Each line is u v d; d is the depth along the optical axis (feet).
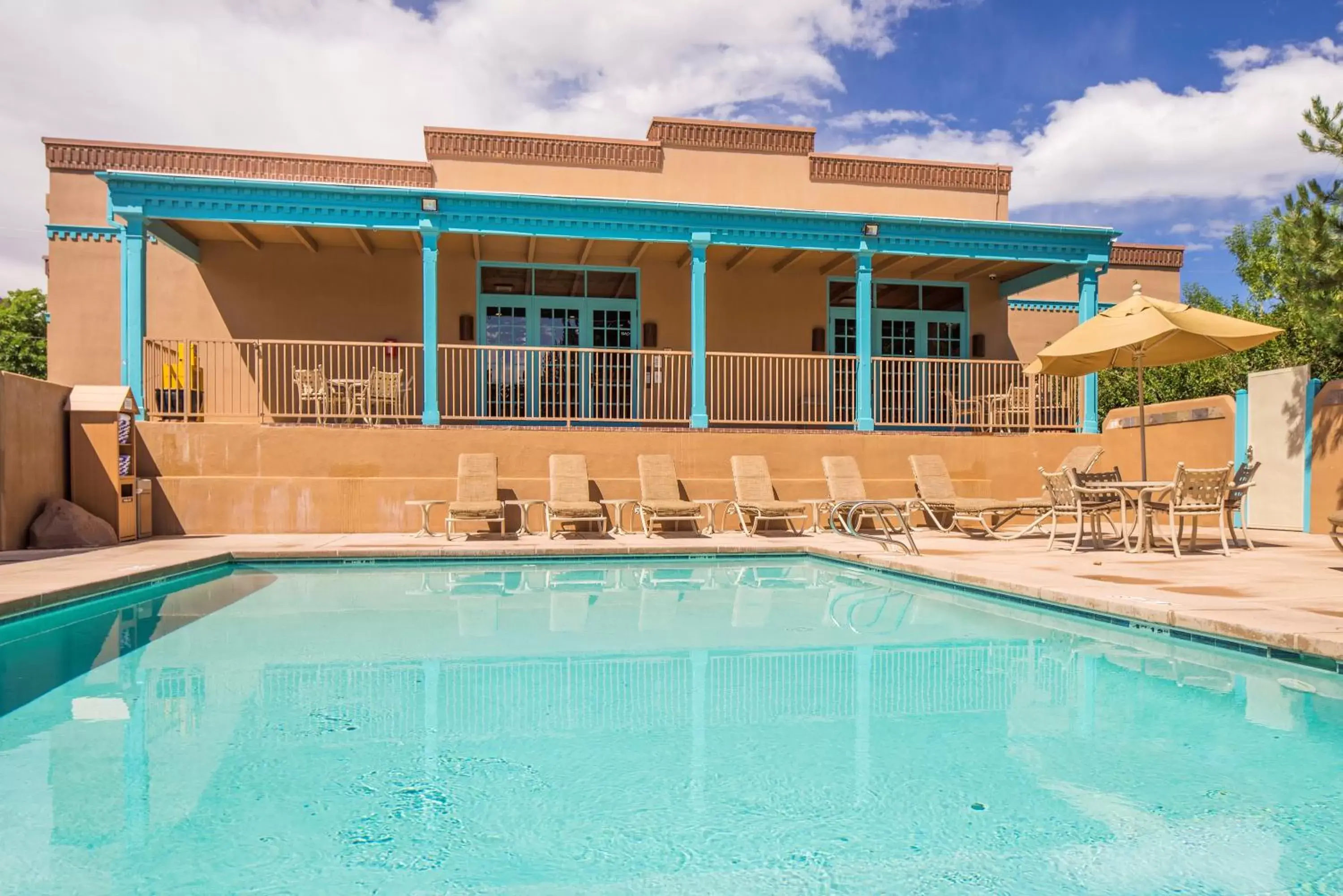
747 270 45.50
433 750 10.09
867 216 37.37
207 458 32.04
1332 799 8.61
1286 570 21.70
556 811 8.33
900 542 28.89
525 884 6.81
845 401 45.73
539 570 25.98
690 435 35.12
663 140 44.70
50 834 7.72
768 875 7.00
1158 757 9.85
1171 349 28.68
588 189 43.78
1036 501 33.04
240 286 40.91
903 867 7.15
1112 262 54.29
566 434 34.14
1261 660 13.84
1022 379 43.21
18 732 10.64
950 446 37.11
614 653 15.07
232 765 9.55
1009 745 10.28
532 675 13.61
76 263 40.27
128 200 32.73
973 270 45.75
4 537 25.36
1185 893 6.68
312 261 41.45
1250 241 57.41
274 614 18.83
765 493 34.09
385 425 35.99
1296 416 32.60
